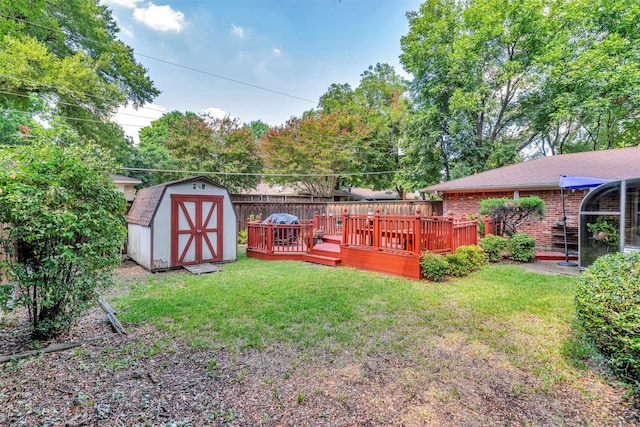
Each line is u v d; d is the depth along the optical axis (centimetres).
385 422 204
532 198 802
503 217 853
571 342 312
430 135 1625
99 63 1230
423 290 514
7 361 288
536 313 399
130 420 206
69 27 1261
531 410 214
